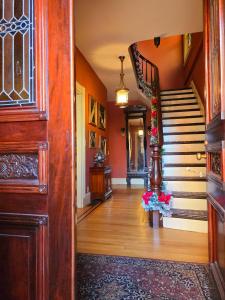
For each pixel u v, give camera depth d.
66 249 1.10
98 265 2.08
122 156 7.75
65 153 1.12
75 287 1.11
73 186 1.11
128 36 3.79
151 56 7.60
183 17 3.27
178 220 3.04
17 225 1.15
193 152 4.04
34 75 1.17
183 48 7.38
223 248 1.44
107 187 5.16
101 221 3.46
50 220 1.12
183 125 4.81
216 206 1.44
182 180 3.49
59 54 1.14
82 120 4.52
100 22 3.37
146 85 5.93
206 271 1.96
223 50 1.20
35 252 1.13
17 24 1.21
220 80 1.25
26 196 1.15
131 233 2.92
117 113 7.80
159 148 3.31
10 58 1.21
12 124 1.17
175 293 1.67
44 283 1.11
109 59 4.66
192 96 5.89
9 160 1.18
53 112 1.13
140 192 6.03
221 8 1.21
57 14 1.14
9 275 1.15
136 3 2.97
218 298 1.48
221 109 1.23
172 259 2.19
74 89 1.14
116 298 1.61
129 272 1.96
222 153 1.24
